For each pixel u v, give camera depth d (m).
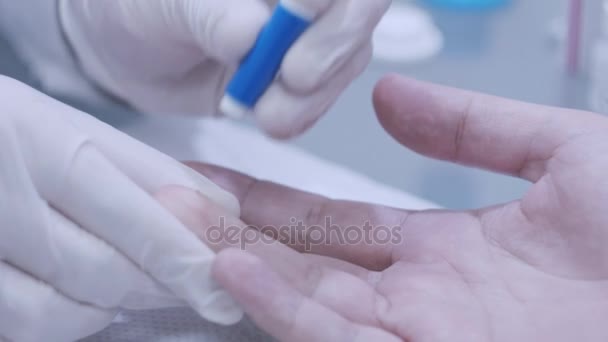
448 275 0.60
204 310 0.57
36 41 0.73
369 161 0.78
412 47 0.85
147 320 0.60
